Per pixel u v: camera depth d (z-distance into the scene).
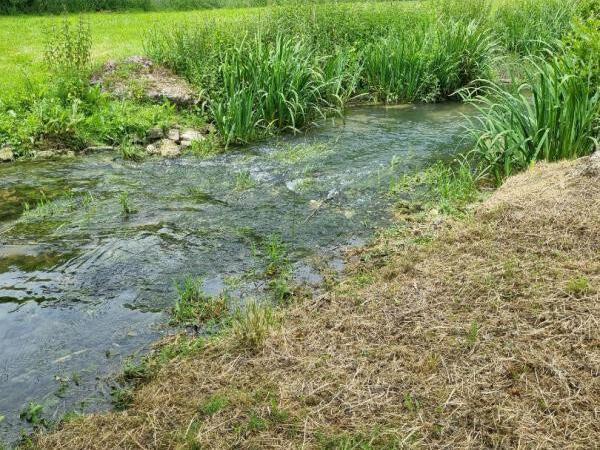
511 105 6.04
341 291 3.77
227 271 4.37
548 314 3.10
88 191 6.12
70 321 3.75
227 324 3.63
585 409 2.51
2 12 19.48
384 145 7.50
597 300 3.16
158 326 3.67
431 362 2.85
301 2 11.28
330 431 2.51
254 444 2.46
